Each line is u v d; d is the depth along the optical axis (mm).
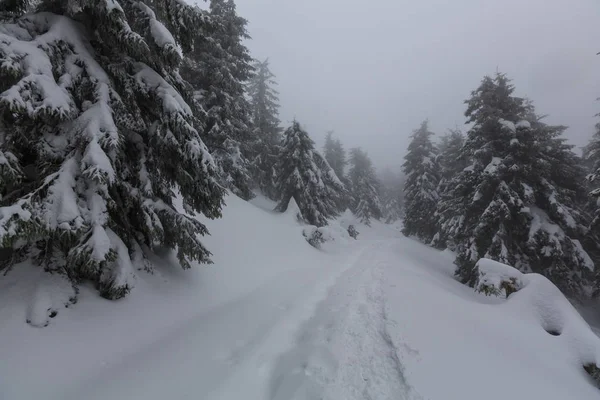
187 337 5105
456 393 3982
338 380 4234
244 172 18016
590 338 5828
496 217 13977
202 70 15539
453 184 22219
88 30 5660
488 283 9039
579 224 14305
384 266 12156
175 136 5754
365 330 5875
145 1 6391
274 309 7039
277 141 30891
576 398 4395
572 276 14242
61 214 4168
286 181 22062
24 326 3857
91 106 4902
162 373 4043
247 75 18469
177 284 6594
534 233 13859
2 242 3291
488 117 15211
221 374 4172
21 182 4352
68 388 3508
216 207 6492
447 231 19938
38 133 4707
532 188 14555
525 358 5355
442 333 5707
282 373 4367
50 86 4227
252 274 9461
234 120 17547
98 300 4871
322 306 7473
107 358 4145
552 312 6969
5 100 3684
